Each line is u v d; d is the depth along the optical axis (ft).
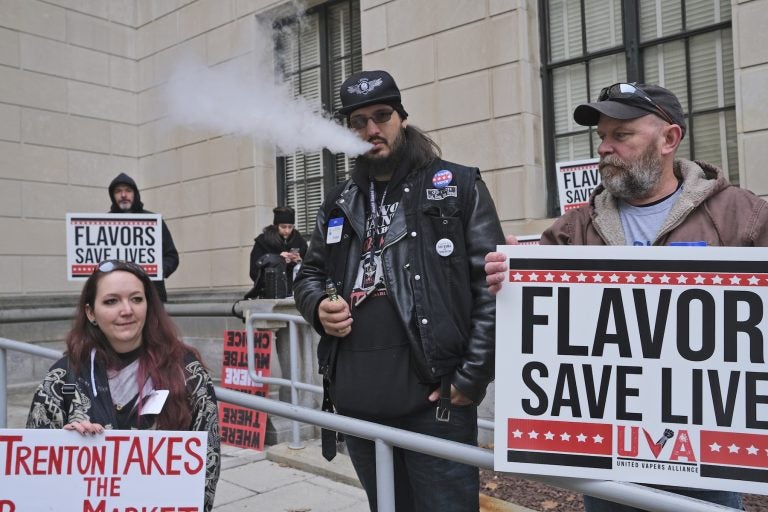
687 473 5.10
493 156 21.44
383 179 7.56
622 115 6.10
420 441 6.07
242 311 17.54
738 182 17.83
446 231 6.95
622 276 5.35
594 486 5.25
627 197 6.44
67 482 6.40
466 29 22.00
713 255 5.18
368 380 7.04
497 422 5.49
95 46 32.14
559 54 21.30
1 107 28.94
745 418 5.03
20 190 29.43
